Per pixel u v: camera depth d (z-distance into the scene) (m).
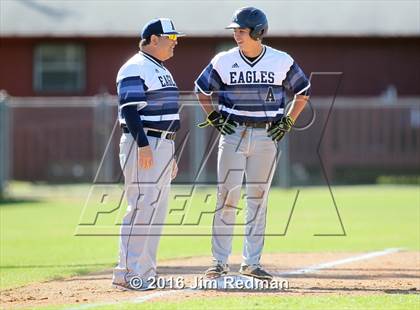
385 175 96.56
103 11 110.00
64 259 43.81
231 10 109.94
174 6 110.69
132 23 108.31
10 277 37.53
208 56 108.50
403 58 110.44
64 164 98.75
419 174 96.81
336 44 109.62
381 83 110.12
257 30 32.56
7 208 71.81
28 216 65.50
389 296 30.62
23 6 110.75
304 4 110.81
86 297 31.12
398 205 72.31
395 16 109.50
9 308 29.12
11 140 98.12
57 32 107.38
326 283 34.31
